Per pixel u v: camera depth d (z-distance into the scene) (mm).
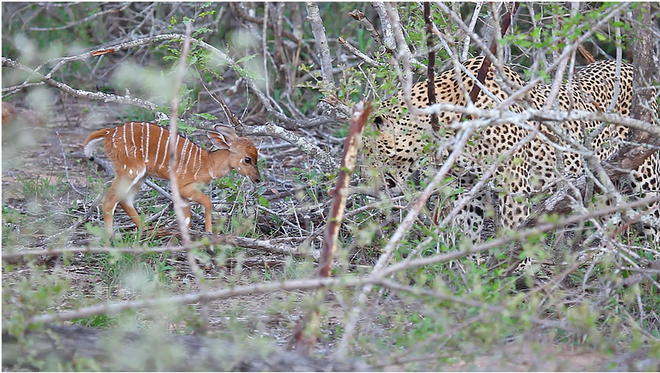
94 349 7195
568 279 9828
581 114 7734
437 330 7633
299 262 10672
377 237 10867
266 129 12414
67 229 11586
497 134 10219
